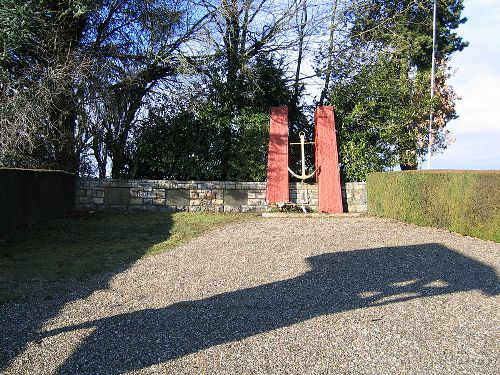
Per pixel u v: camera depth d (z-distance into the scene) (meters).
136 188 12.55
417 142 14.34
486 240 7.83
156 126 13.61
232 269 6.05
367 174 12.73
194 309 4.38
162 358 3.29
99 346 3.50
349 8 15.04
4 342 3.57
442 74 19.30
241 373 3.05
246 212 12.80
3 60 10.46
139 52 13.35
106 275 5.75
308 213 12.25
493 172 7.88
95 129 12.78
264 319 4.09
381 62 14.18
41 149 11.47
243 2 14.00
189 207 12.77
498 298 4.62
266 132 13.52
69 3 11.34
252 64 14.55
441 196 9.18
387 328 3.83
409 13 18.08
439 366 3.13
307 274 5.72
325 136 13.34
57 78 10.70
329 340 3.59
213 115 13.59
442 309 4.30
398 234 8.59
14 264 6.21
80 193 12.45
